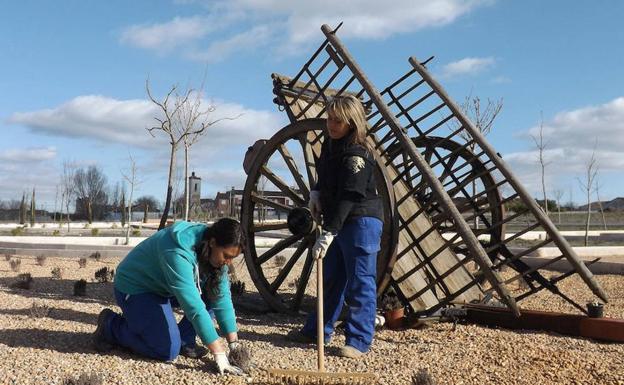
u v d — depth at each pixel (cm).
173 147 1314
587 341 532
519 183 619
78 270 1027
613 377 407
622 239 2222
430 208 740
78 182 5397
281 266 1191
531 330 581
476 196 668
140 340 432
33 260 1213
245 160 721
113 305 656
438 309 602
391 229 555
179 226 423
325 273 509
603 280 998
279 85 696
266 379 394
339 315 546
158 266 424
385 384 388
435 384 376
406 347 501
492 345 498
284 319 643
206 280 427
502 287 538
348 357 460
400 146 618
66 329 516
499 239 738
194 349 444
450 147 743
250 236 682
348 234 472
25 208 4631
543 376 411
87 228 3391
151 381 384
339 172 464
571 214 4741
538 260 1216
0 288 743
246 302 693
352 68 627
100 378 365
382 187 556
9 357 421
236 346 432
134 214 5222
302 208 549
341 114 455
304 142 651
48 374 387
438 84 679
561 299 792
